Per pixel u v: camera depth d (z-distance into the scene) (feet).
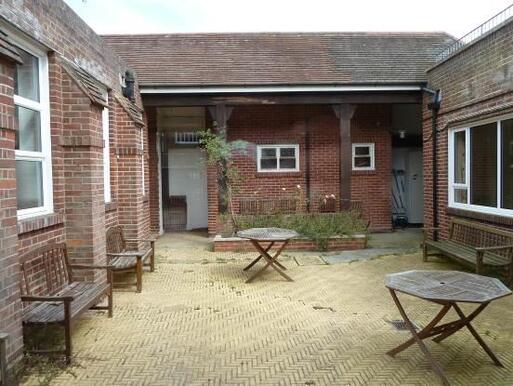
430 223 32.24
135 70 34.22
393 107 43.39
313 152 39.63
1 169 11.32
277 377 11.85
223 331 15.37
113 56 26.73
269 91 33.60
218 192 35.35
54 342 14.02
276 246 30.96
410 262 26.63
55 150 17.51
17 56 11.90
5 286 11.39
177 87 33.01
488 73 24.14
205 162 36.32
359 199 40.27
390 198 40.52
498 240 22.67
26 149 16.12
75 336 14.79
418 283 12.84
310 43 42.27
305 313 17.37
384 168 40.45
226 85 33.06
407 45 42.50
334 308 17.98
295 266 26.05
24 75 16.01
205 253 30.58
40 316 12.86
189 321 16.42
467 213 26.43
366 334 15.01
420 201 44.29
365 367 12.42
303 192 39.52
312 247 31.22
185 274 24.14
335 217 32.73
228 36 42.55
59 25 17.90
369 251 30.66
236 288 21.17
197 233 40.57
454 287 12.39
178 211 42.32
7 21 13.71
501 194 23.56
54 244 15.79
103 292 15.81
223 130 34.27
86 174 17.99
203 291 20.65
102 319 16.60
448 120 29.22
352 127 40.16
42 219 15.84
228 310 17.78
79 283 16.61
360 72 36.63
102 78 24.12
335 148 39.70
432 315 16.98
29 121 16.34
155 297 19.61
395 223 43.68
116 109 26.48
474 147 26.35
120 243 24.22
